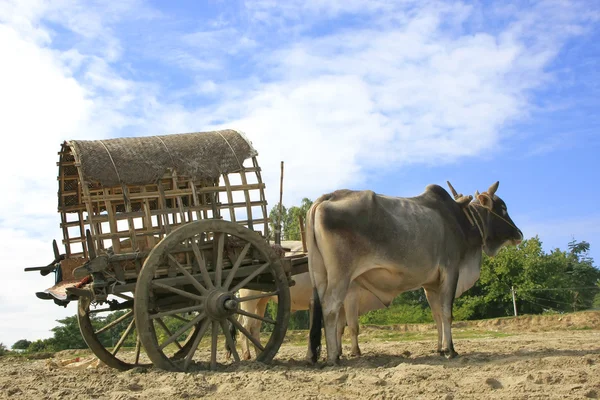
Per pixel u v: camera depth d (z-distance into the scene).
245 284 8.59
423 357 9.27
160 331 18.50
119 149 8.34
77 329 26.00
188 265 8.20
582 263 50.12
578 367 7.39
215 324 8.17
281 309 8.63
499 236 10.52
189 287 8.58
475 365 7.97
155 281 7.77
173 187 8.43
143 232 8.14
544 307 35.03
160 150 8.49
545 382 6.55
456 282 9.39
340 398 6.07
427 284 9.60
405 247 8.68
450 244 9.35
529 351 9.55
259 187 8.83
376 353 10.74
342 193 8.72
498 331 18.62
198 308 8.03
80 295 7.76
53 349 25.11
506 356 8.85
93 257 7.72
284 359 9.88
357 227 8.38
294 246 11.20
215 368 8.12
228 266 8.49
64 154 8.87
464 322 21.25
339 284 8.31
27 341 25.55
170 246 7.82
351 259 8.35
